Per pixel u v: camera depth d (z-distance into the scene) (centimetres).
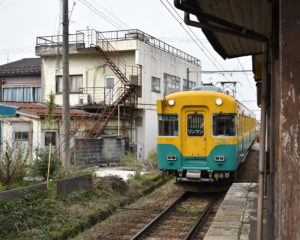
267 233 413
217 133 1140
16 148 1062
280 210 223
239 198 970
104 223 876
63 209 842
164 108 1180
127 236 773
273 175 402
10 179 918
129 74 2131
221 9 488
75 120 1792
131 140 2133
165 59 2517
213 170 1138
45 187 880
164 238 759
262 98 396
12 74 2516
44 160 1009
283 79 221
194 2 448
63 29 1175
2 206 723
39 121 1642
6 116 1730
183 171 1171
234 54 746
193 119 1162
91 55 2202
